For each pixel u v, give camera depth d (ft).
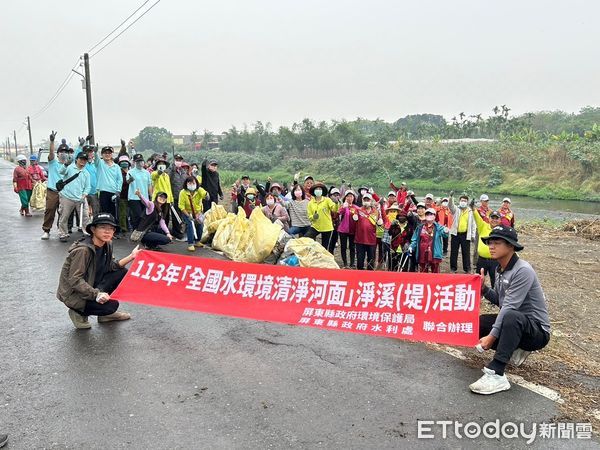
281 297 18.30
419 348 17.40
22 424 12.14
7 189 82.33
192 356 16.28
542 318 14.78
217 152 195.00
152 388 14.01
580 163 97.14
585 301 24.13
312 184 34.30
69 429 11.94
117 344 17.24
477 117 169.89
